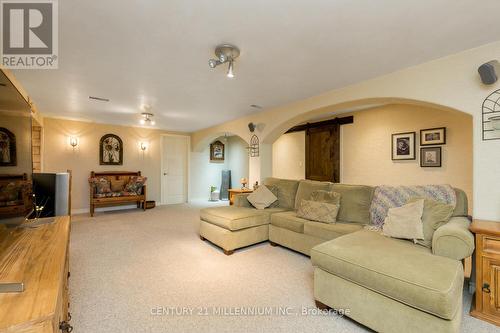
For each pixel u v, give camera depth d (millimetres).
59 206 2547
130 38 1974
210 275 2412
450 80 2273
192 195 7492
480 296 1765
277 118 4242
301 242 2928
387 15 1680
